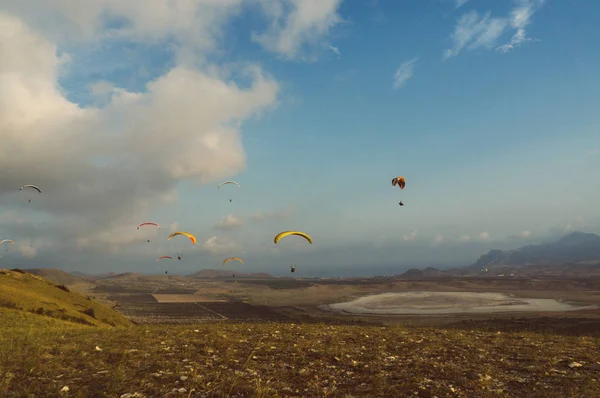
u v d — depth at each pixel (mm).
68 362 12609
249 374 11820
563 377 12125
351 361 13617
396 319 118500
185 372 11633
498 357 14750
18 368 11617
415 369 12734
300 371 12266
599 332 75750
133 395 9750
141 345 15469
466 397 10219
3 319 28562
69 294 61500
